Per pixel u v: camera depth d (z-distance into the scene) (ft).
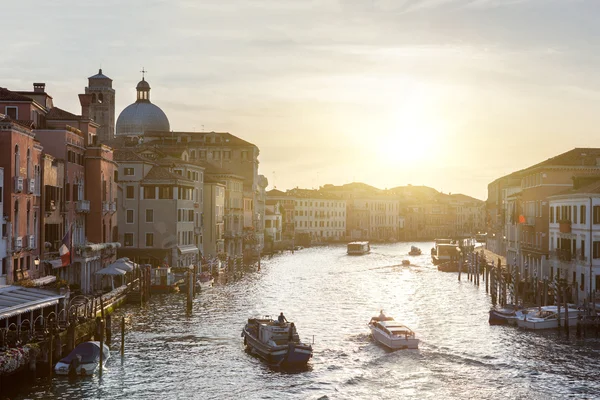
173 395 124.98
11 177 165.78
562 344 160.45
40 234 187.73
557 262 222.28
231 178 394.11
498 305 209.97
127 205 287.28
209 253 348.18
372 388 128.57
